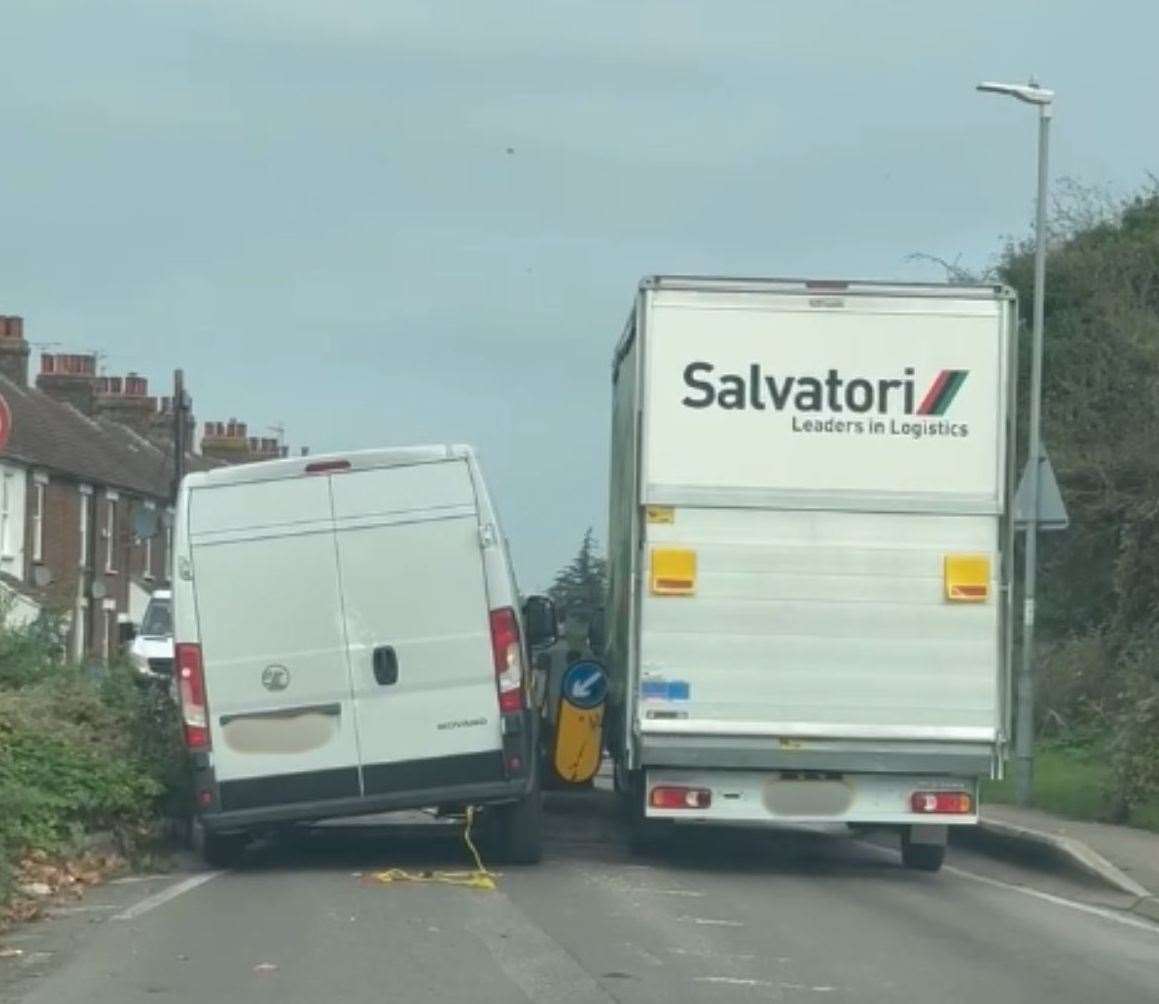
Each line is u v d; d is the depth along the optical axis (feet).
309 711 47.24
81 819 49.49
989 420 48.44
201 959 35.83
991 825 58.65
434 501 47.55
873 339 48.44
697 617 47.91
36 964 35.47
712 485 48.03
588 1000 32.14
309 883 46.91
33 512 150.10
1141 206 119.96
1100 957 38.52
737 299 48.29
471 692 47.37
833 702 48.01
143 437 183.21
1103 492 101.24
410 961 35.60
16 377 162.91
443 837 58.75
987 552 48.24
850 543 48.14
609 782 75.51
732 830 64.75
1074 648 91.97
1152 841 55.36
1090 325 110.93
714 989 33.32
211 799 47.09
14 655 60.75
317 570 47.32
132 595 170.19
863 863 54.95
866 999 32.99
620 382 55.57
